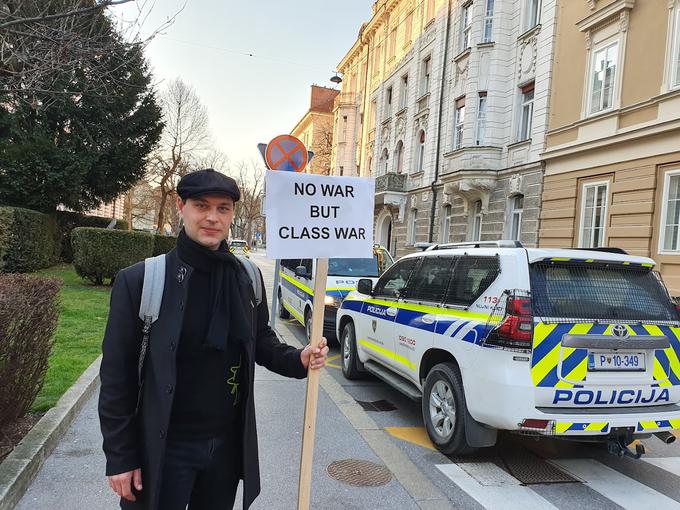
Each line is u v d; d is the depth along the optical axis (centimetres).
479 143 1719
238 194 191
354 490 344
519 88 1605
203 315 182
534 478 376
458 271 443
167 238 2233
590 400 350
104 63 684
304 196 242
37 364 388
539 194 1451
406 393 484
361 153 3259
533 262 369
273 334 229
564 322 351
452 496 342
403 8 2602
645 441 465
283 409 509
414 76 2402
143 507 173
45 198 1648
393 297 550
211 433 187
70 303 974
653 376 368
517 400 339
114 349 172
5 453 344
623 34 1171
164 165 3191
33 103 673
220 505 197
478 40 1719
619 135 1156
